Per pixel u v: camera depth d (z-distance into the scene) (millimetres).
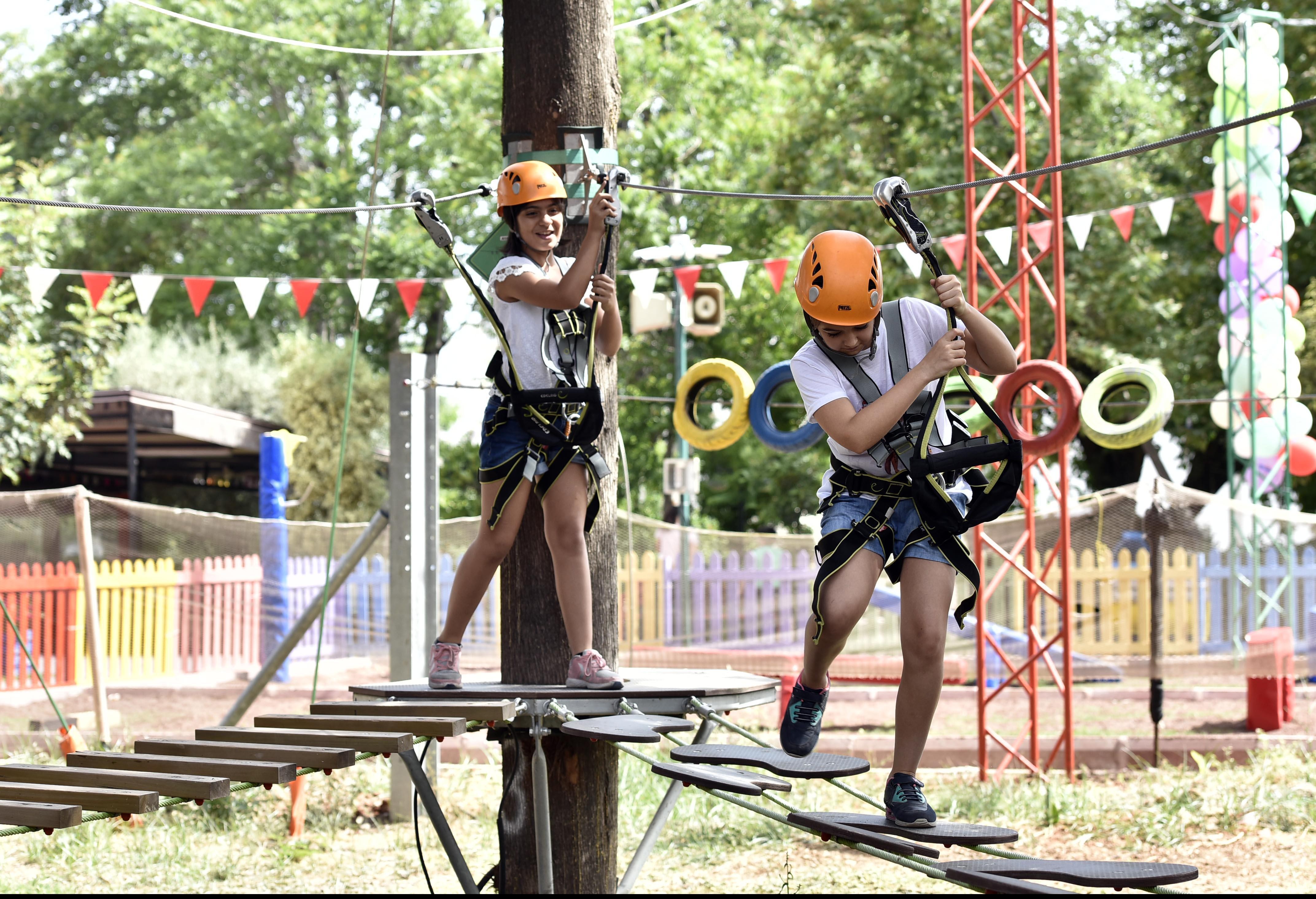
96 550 27047
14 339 36500
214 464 57000
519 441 9758
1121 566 28703
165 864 16312
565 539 9852
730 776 8039
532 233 9781
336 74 61812
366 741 9156
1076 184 41688
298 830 17734
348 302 59781
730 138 52375
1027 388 19812
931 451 7914
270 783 8516
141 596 26844
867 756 22500
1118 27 48625
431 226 10000
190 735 22875
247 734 9484
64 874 16047
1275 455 25672
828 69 47719
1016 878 7238
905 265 42750
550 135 11414
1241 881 14695
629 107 52938
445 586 29625
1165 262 45219
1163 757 21703
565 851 11250
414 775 10336
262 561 29438
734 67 53688
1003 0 43688
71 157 66375
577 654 9930
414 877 15711
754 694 10555
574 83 11477
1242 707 27203
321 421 54688
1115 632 28656
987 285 42781
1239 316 26125
